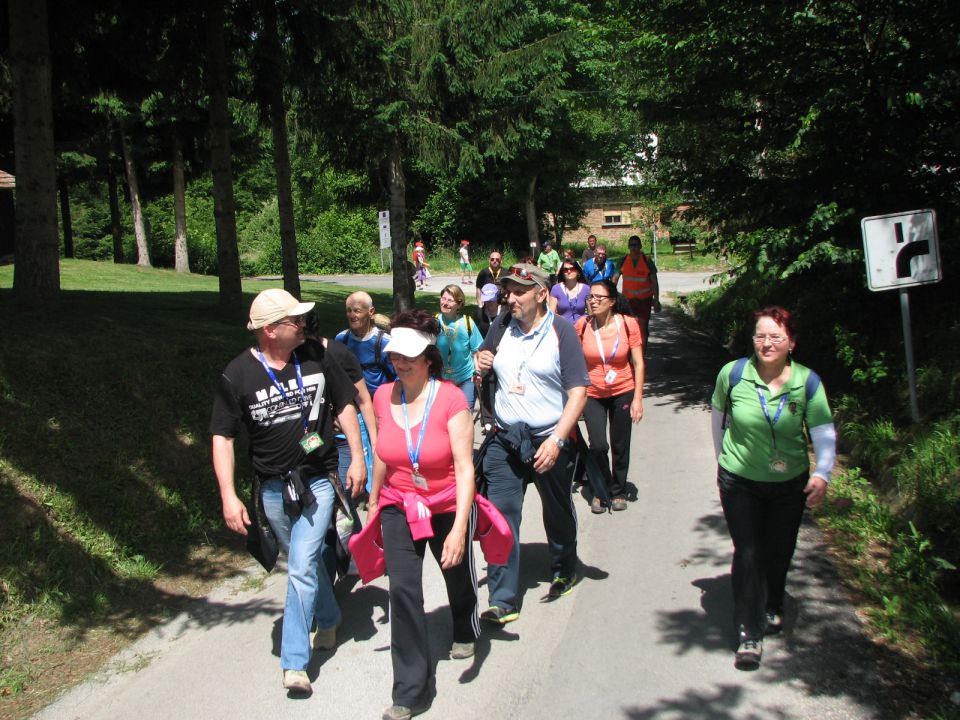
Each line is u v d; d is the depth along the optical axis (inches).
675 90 424.2
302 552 164.9
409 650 154.9
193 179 1317.7
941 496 220.1
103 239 1733.5
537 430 188.1
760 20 352.8
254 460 170.2
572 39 700.0
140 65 492.7
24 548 206.4
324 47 534.6
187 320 438.6
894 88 318.7
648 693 158.2
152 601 209.3
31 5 343.0
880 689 156.0
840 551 220.2
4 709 161.5
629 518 254.1
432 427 157.6
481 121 723.4
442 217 1768.0
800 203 364.2
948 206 348.2
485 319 349.4
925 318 333.1
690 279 1238.3
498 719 152.6
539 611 194.5
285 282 585.3
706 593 199.3
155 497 252.1
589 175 1658.5
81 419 266.7
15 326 316.8
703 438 346.9
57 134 824.9
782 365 165.6
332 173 1788.9
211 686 169.0
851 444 297.6
